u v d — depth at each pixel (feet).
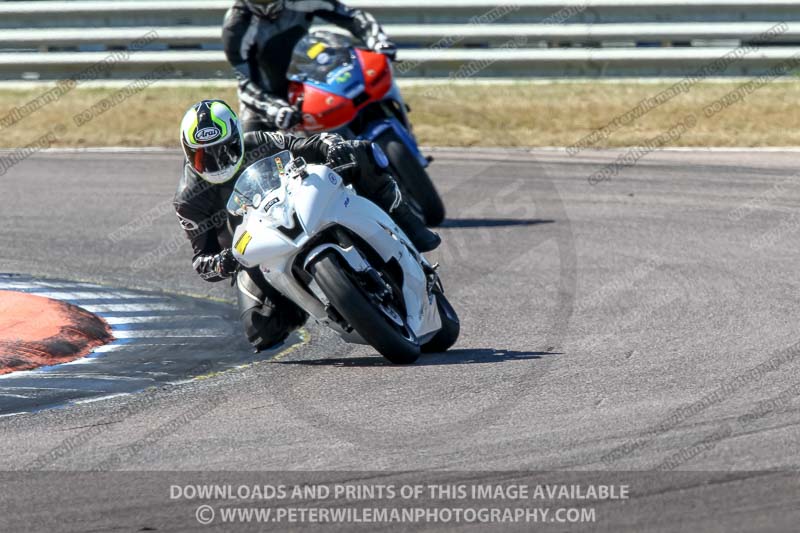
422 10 188.34
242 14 104.83
